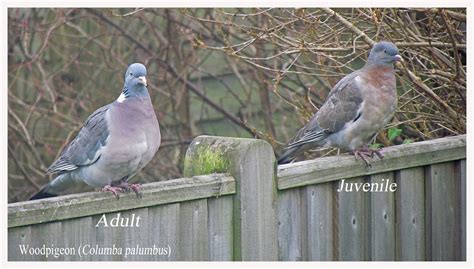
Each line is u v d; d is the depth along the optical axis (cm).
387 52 1007
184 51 1742
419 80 1073
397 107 1122
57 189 871
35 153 1625
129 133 816
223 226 752
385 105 1012
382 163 857
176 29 1659
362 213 849
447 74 1086
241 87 1870
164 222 716
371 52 1027
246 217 757
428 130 1180
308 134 1034
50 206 653
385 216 868
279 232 784
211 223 745
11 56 1738
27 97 1817
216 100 1873
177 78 1656
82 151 829
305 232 805
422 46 1083
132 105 823
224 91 1873
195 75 1875
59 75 1781
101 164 821
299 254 799
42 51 1681
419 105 1153
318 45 1110
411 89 1149
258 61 1455
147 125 825
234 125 1845
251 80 1652
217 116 1878
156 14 1598
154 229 711
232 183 751
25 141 1670
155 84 1778
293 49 1152
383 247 866
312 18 1162
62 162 842
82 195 674
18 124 1716
